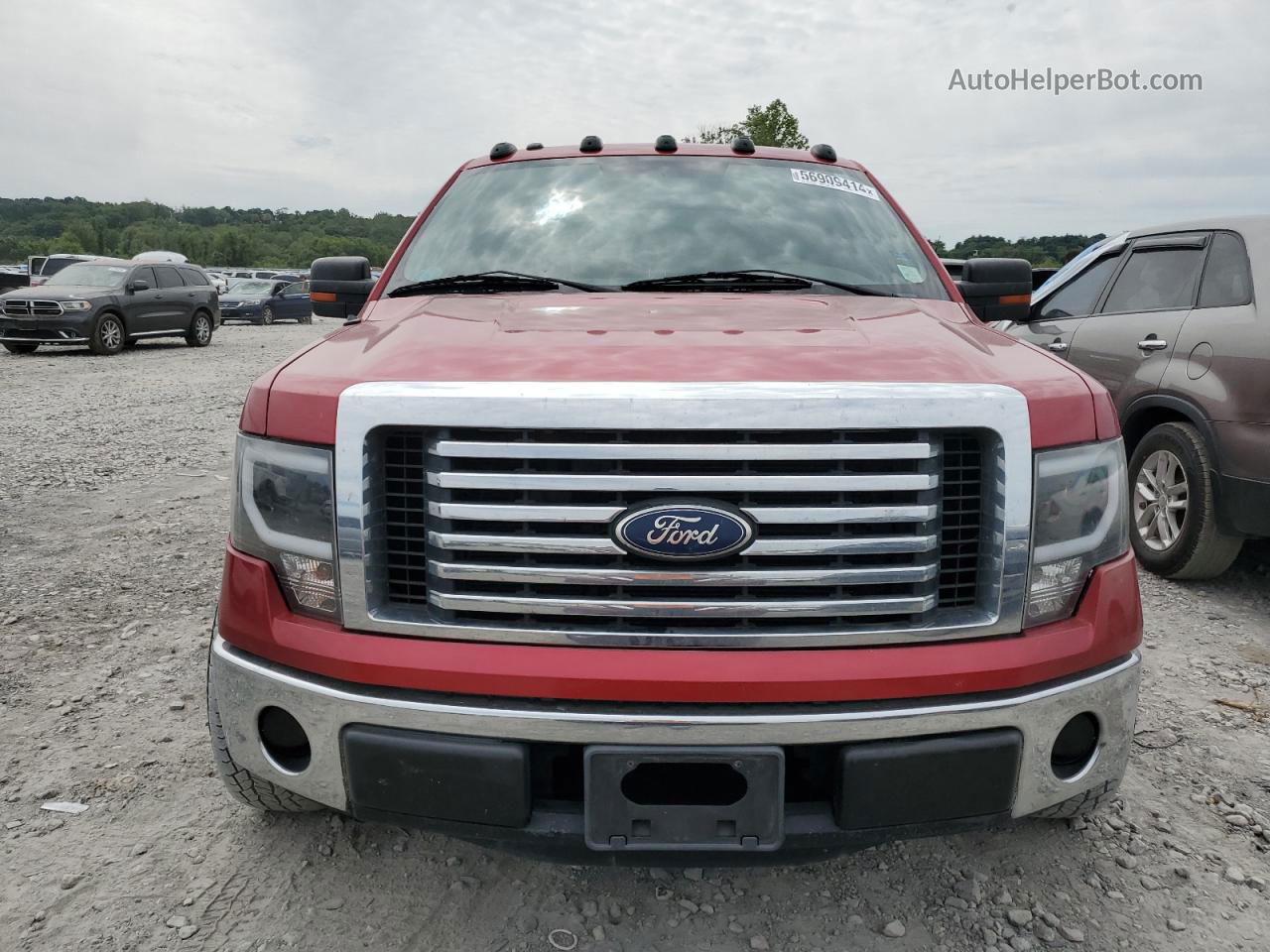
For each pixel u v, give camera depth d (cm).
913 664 181
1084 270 559
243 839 252
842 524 180
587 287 286
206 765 289
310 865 241
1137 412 473
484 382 180
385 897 229
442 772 182
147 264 1830
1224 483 418
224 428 920
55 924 218
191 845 249
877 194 345
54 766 287
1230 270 443
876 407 176
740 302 262
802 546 177
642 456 173
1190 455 439
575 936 217
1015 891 233
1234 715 326
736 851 183
